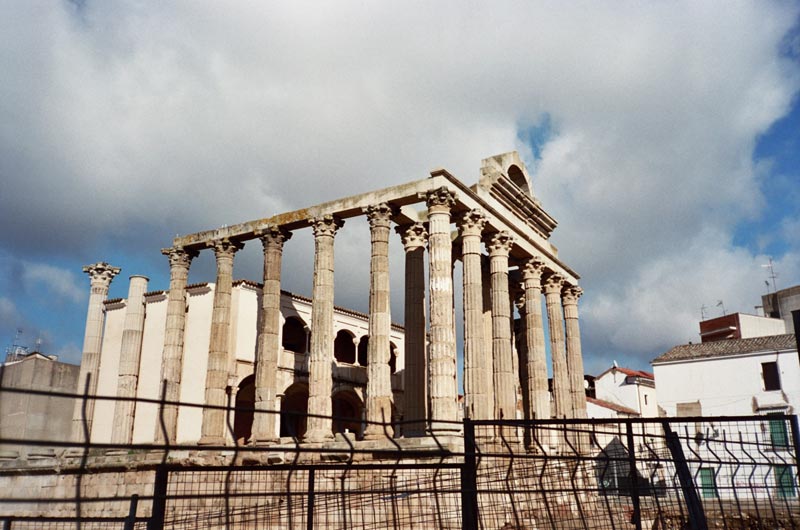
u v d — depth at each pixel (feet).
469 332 108.47
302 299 150.20
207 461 108.88
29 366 134.41
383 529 52.54
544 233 147.02
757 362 151.43
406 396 115.65
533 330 131.75
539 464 84.12
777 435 137.08
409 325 119.34
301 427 154.10
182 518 48.01
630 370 217.56
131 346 135.64
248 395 145.69
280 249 124.26
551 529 45.27
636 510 37.45
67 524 82.17
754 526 66.69
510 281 148.77
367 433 102.32
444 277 103.60
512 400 113.80
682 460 38.83
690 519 37.86
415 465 31.42
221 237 128.36
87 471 20.72
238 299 136.67
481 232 122.83
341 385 156.76
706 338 204.54
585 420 37.17
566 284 152.76
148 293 145.89
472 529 33.37
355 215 118.73
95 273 146.41
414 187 109.60
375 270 110.63
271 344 118.32
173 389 125.59
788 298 208.54
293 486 87.30
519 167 135.44
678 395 158.20
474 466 34.35
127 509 90.99
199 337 137.49
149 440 136.05
